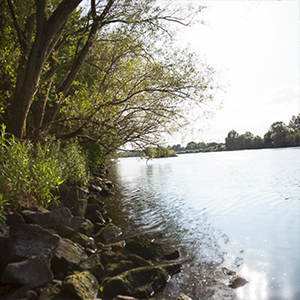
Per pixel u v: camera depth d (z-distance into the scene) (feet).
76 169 36.58
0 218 14.67
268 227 25.54
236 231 24.80
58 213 19.27
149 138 41.01
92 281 13.98
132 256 17.90
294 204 33.68
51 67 40.16
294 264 17.48
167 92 35.78
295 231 23.95
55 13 29.22
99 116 35.09
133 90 36.78
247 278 15.96
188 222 28.40
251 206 34.12
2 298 11.08
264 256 18.98
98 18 35.73
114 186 60.90
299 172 66.95
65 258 15.25
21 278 11.77
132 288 14.14
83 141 43.04
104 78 38.58
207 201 38.83
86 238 20.12
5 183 17.44
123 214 32.37
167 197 43.52
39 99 36.35
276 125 381.81
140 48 36.50
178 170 102.53
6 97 33.06
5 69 32.30
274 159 129.39
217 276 16.25
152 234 23.20
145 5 34.37
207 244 21.83
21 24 37.14
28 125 38.96
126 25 35.24
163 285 15.24
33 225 14.53
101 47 40.70
